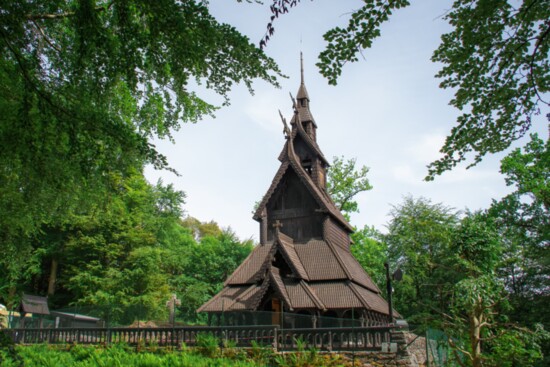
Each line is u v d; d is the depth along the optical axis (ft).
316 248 97.40
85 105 28.84
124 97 45.75
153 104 47.70
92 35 25.96
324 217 100.22
